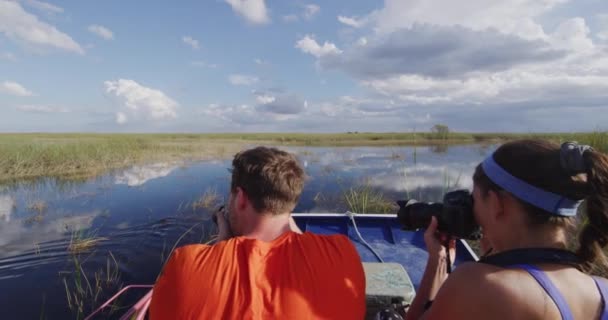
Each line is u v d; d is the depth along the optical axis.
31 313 3.73
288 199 1.27
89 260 5.02
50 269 4.72
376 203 7.41
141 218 6.93
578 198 0.89
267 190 1.23
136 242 5.71
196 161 15.79
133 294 4.14
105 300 4.00
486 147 25.17
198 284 1.06
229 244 1.17
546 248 0.93
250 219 1.27
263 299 1.04
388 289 1.94
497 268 0.94
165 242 5.74
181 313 1.04
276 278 1.09
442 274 1.42
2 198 8.45
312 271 1.12
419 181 10.16
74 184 10.16
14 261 4.94
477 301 0.92
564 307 0.83
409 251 3.57
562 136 10.65
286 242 1.20
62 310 3.79
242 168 1.29
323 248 1.20
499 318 0.88
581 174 0.88
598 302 0.87
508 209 0.99
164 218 6.92
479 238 1.31
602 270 1.45
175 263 1.14
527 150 0.96
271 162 1.26
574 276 0.89
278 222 1.28
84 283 4.38
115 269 4.77
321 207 7.46
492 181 1.02
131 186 9.92
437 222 1.40
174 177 11.44
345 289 1.14
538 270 0.89
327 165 14.10
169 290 1.09
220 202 8.16
